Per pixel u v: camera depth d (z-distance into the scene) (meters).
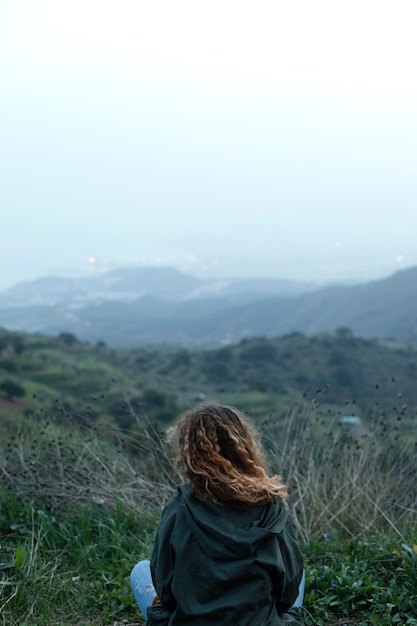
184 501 2.41
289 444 5.57
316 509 5.05
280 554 2.36
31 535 4.56
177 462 2.51
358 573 4.00
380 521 5.06
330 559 4.40
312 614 3.72
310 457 5.37
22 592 3.85
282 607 2.41
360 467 5.28
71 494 5.15
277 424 5.81
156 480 5.64
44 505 5.02
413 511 4.87
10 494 5.12
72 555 4.51
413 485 5.46
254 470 2.48
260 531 2.31
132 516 4.96
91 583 4.07
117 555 4.49
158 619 2.40
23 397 18.67
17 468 5.36
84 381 36.28
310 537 4.75
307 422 5.76
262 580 2.28
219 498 2.38
